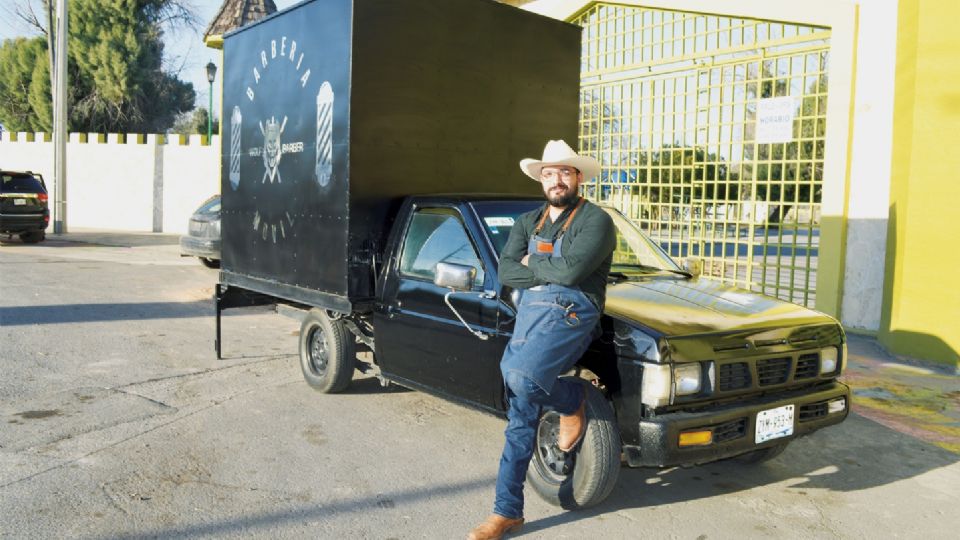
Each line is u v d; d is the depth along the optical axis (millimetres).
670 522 4180
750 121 10117
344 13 5477
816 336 4457
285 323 9891
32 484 4512
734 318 4363
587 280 3910
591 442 4031
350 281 5578
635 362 4008
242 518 4113
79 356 7777
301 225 6125
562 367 3832
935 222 7512
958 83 7266
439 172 6004
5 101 39469
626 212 11844
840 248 9086
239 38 7125
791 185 11664
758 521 4211
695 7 10453
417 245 5395
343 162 5539
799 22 9398
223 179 7504
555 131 6832
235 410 6043
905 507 4422
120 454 5039
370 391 6617
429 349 5184
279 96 6438
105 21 38156
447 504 4340
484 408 4895
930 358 7625
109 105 38844
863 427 5824
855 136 8969
